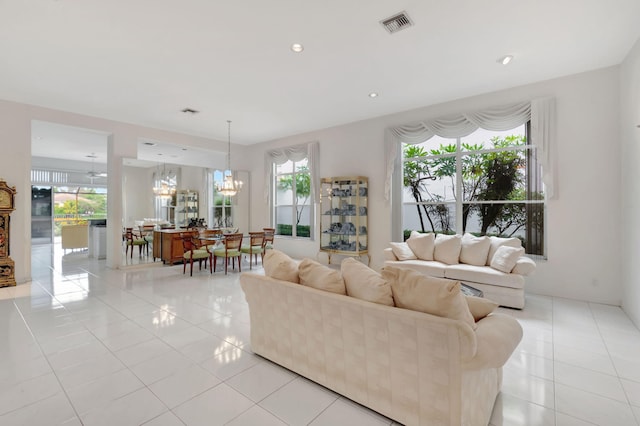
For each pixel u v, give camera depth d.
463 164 5.32
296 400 2.03
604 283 4.01
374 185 6.14
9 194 4.86
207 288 4.80
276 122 6.39
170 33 3.15
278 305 2.41
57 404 1.98
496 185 4.96
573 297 4.21
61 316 3.56
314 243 7.18
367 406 1.92
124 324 3.33
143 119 6.11
